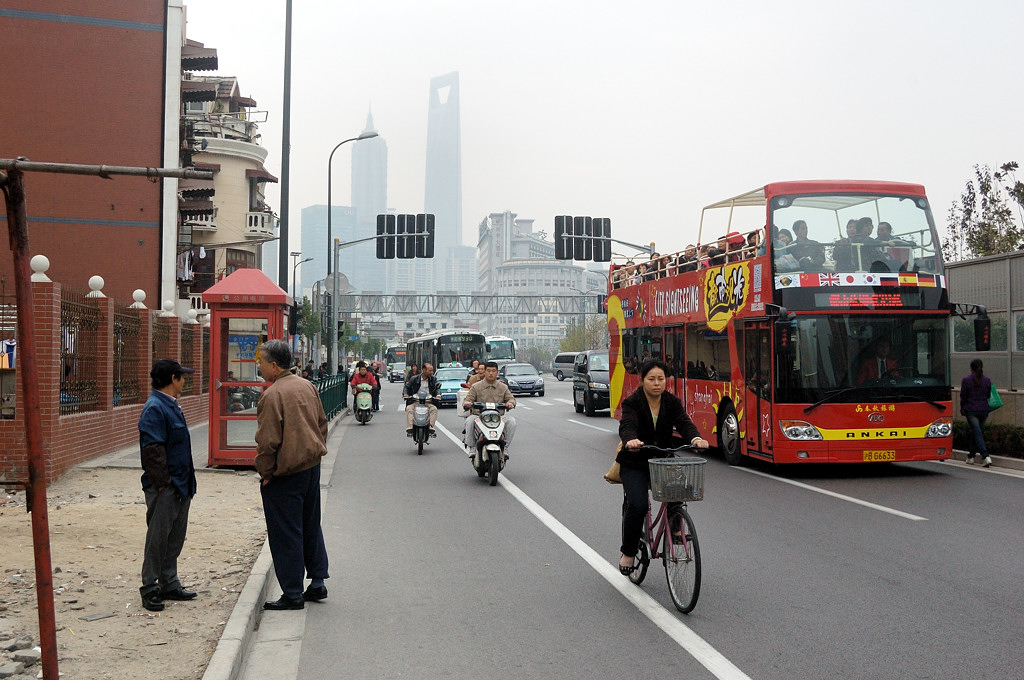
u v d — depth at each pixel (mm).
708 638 5891
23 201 4180
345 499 12367
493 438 13680
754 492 12609
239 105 48812
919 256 14195
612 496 12531
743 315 15172
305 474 6773
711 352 16828
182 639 5680
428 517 10859
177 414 6602
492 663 5469
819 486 13195
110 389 15180
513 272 179250
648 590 7203
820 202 14250
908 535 9383
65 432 12922
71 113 31500
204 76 48000
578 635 6012
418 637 6031
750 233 15055
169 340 20203
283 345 6746
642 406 7031
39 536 4184
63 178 31328
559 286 178875
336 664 5492
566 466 16094
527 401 40438
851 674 5160
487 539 9438
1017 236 27859
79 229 31453
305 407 6688
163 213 32062
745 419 15203
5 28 31125
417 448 19078
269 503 6730
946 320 14141
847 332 13812
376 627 6273
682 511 6551
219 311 14664
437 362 45375
